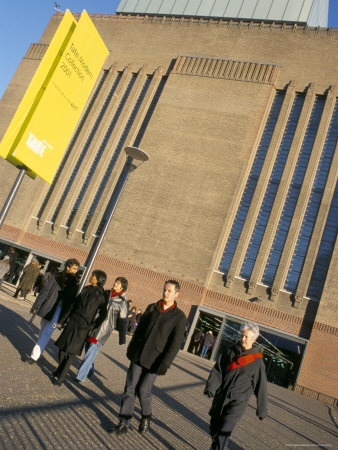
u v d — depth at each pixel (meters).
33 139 6.55
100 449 3.87
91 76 7.62
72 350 5.64
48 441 3.64
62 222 29.45
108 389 6.47
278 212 25.67
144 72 32.53
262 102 28.08
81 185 30.34
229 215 25.73
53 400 4.86
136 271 26.00
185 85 30.20
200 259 25.17
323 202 25.06
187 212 26.38
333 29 29.30
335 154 26.03
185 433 5.49
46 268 28.45
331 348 22.05
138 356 4.59
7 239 29.41
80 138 31.34
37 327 10.47
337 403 21.14
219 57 30.95
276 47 30.00
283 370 22.38
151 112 31.33
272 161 26.94
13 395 4.57
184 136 28.48
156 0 36.59
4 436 3.42
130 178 28.23
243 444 5.93
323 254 24.39
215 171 26.92
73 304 5.97
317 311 22.75
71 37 6.94
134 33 34.72
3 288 20.88
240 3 33.84
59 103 6.97
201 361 21.27
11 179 31.02
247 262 25.25
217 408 4.15
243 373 4.16
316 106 27.86
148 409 4.68
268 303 23.94
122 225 27.30
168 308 4.75
